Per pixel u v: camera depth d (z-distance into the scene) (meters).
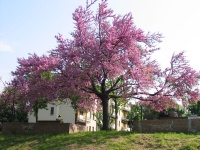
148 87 20.92
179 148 14.18
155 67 22.05
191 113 48.19
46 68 19.83
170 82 21.84
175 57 22.14
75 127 21.67
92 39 19.69
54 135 19.58
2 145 18.64
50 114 48.06
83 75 19.48
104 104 21.75
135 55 20.02
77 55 19.52
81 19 20.52
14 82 20.53
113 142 15.80
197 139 15.04
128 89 21.50
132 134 17.08
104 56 19.30
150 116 51.81
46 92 19.88
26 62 20.38
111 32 19.62
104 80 21.25
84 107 25.22
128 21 20.02
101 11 20.53
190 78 21.36
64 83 19.81
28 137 20.02
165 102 22.27
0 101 24.95
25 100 20.52
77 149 15.41
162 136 16.02
